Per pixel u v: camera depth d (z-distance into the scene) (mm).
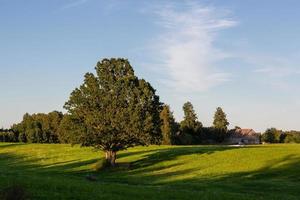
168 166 80375
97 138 78750
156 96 81875
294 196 44312
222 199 32062
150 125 78562
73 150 106812
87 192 28984
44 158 96188
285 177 67250
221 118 194375
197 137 175375
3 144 125312
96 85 80750
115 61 81938
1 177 33188
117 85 79875
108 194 28953
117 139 79062
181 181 63438
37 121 176875
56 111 176625
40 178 35938
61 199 25625
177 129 167625
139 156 91938
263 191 51406
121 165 81188
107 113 78875
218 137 192500
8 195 19875
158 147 109188
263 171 72375
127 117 78562
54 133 174500
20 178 33656
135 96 80188
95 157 94688
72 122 80625
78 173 75125
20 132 178625
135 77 82188
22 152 106062
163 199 29734
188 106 177000
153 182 60750
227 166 77875
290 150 92938
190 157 88250
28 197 25016
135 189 33969
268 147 102438
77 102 80688
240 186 55500
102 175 72688
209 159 85312
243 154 89000
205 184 57000
